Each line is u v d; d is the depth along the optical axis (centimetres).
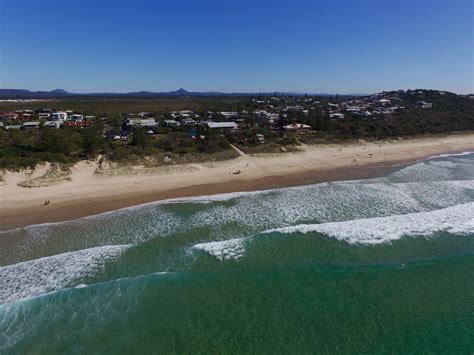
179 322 1503
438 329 1445
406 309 1561
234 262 1939
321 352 1338
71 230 2416
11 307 1588
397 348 1353
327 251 2044
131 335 1438
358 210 2698
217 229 2392
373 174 4103
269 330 1449
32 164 3522
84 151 4266
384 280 1766
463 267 1870
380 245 2102
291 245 2114
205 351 1351
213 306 1596
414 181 3659
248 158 4691
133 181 3638
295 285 1736
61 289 1716
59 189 3300
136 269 1889
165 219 2591
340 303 1605
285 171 4306
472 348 1353
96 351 1365
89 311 1571
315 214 2630
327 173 4212
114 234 2336
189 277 1805
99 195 3225
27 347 1384
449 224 2362
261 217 2594
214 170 4162
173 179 3772
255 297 1655
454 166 4488
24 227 2481
